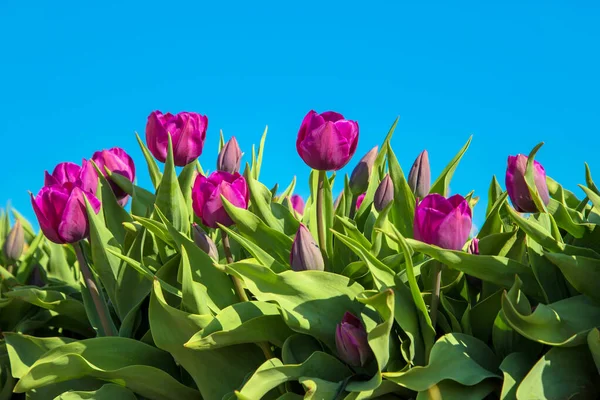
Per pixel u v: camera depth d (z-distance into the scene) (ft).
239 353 5.05
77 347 5.10
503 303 4.64
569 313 4.74
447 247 4.75
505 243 5.02
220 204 5.10
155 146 5.38
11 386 5.47
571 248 4.86
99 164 5.75
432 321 4.84
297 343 4.95
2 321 5.70
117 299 5.39
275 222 5.35
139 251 5.42
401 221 5.33
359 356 4.79
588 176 5.36
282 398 4.85
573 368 4.70
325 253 5.17
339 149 5.03
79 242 5.24
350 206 5.57
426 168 5.36
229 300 5.10
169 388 5.09
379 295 4.64
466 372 4.70
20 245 5.90
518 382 4.68
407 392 4.82
